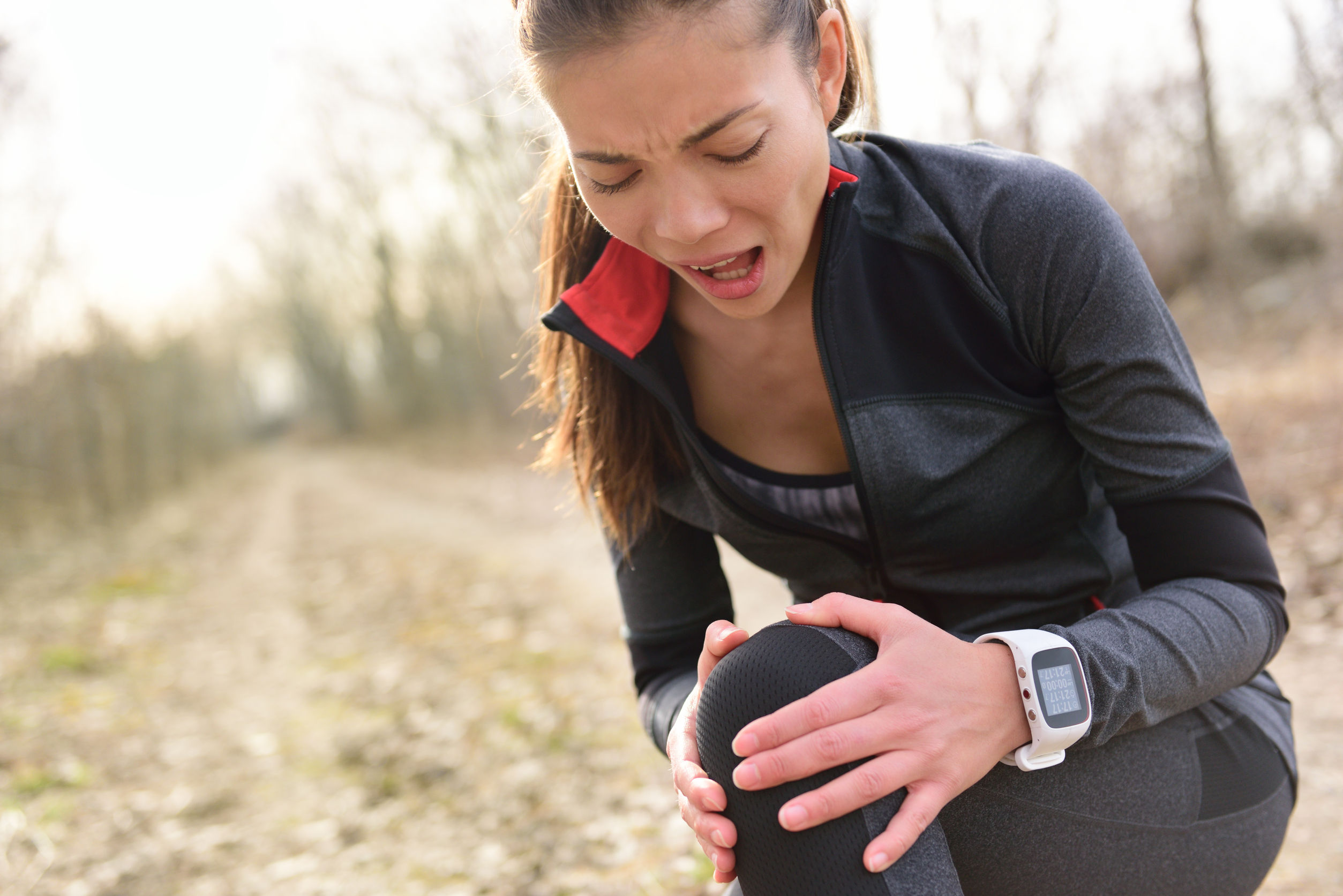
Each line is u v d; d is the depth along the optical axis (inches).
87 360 550.3
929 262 43.6
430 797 127.8
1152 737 41.5
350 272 1221.1
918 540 46.6
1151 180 424.5
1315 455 194.1
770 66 36.1
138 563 399.5
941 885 35.4
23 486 473.4
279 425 2225.6
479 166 597.0
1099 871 40.9
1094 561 48.0
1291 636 133.3
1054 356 43.1
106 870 118.2
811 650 37.6
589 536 317.4
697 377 49.7
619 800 116.9
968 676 36.4
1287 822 46.2
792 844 35.6
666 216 38.4
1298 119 380.8
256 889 109.7
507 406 812.6
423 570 307.6
